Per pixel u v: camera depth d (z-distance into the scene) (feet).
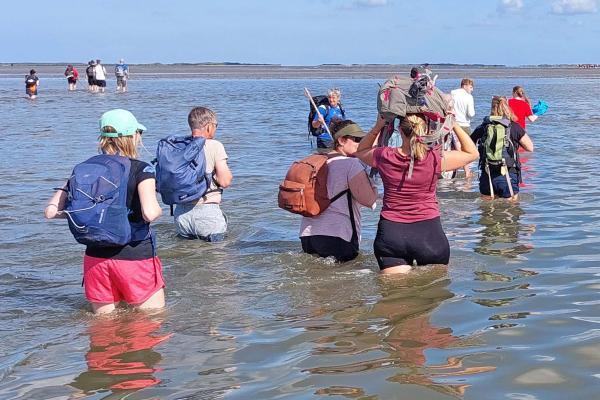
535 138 55.67
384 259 20.04
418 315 16.35
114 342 15.28
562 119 72.95
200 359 14.14
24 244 24.47
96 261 16.90
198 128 25.18
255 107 98.37
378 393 12.13
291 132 62.64
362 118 75.56
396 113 18.76
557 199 31.01
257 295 18.60
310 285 19.40
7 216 28.68
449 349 14.08
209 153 25.04
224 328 16.02
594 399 11.60
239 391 12.48
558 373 12.69
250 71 415.03
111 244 16.43
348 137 22.35
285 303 17.84
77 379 13.33
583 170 39.17
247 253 23.26
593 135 57.57
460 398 11.82
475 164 44.62
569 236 23.93
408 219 19.70
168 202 24.91
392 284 19.02
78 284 20.10
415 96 18.88
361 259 22.26
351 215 22.07
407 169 19.26
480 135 32.04
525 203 30.42
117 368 13.80
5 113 84.38
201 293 18.84
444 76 301.22
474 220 27.22
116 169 16.25
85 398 12.44
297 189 21.91
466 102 43.68
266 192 33.88
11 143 53.52
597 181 35.40
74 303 18.33
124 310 17.40
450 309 16.67
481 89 161.68
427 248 19.62
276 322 16.35
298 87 177.37
